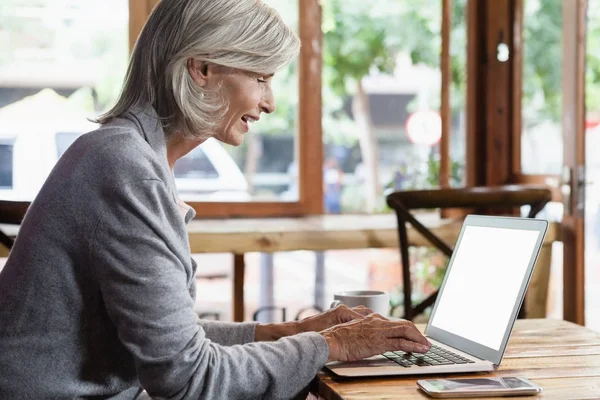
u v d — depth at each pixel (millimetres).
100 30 3443
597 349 1581
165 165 1387
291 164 3736
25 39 3377
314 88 3723
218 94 1391
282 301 3703
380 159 3854
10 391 1266
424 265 3738
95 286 1267
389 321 1414
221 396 1258
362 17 3775
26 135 3396
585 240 3299
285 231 3080
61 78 3422
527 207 3611
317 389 1351
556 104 3412
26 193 3400
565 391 1248
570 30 3301
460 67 3785
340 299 1719
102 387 1318
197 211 3582
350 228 3182
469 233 1638
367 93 3816
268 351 1328
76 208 1238
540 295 3342
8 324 1270
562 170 3326
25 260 1261
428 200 2873
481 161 3805
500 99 3773
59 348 1277
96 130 1321
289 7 3678
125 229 1227
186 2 1372
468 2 3756
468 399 1201
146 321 1205
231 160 3664
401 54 3818
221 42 1355
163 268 1230
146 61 1388
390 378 1337
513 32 3730
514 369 1409
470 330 1496
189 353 1226
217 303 3621
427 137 3848
